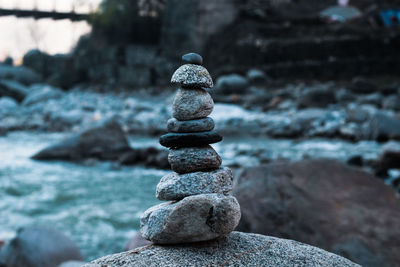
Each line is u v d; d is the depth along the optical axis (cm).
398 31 2403
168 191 184
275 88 2189
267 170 448
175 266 171
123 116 1747
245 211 411
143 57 2823
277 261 178
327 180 436
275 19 2764
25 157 1085
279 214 404
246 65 2511
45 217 634
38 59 3372
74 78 3075
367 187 432
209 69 2572
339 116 1417
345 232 384
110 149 1073
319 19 2719
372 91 1880
